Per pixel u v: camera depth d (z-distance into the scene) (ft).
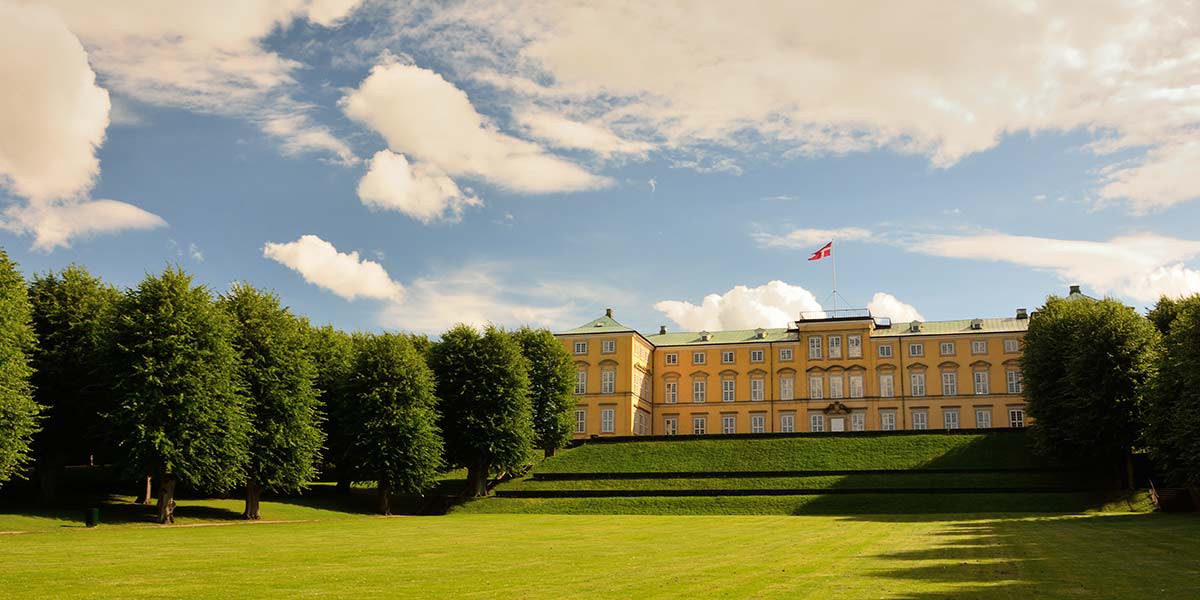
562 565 99.71
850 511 220.02
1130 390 227.20
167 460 179.73
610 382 395.34
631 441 325.21
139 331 184.75
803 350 404.36
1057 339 252.83
